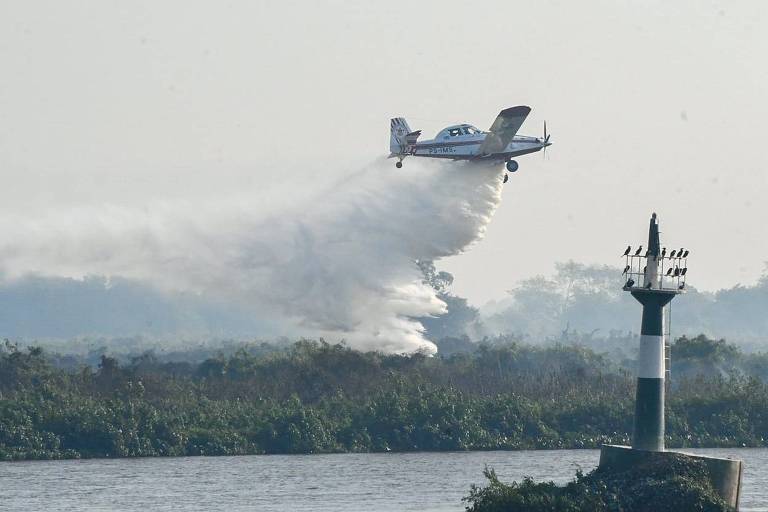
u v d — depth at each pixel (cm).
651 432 17325
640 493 16662
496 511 16625
